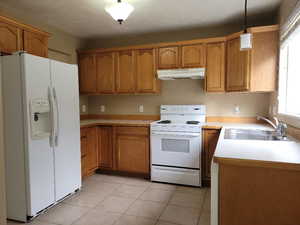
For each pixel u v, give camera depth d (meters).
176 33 3.63
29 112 2.11
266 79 2.72
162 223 2.12
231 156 1.32
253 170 1.29
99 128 3.50
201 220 2.17
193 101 3.58
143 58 3.47
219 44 3.07
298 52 2.22
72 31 3.59
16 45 2.45
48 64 2.33
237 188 1.32
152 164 3.21
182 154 3.04
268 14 2.93
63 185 2.55
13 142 2.16
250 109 3.29
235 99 3.35
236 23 3.26
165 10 2.77
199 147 2.96
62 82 2.53
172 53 3.31
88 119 4.09
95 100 4.16
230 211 1.34
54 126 2.38
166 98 3.73
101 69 3.72
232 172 1.32
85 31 3.60
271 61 2.69
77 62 3.89
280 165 1.21
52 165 2.39
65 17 3.00
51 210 2.37
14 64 2.10
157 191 2.87
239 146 1.60
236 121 3.36
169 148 3.11
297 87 2.23
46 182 2.31
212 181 1.36
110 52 3.65
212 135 2.93
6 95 2.15
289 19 2.02
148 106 3.84
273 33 2.67
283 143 1.70
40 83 2.23
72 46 3.80
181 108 3.56
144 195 2.75
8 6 2.65
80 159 2.86
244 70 2.79
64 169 2.57
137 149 3.32
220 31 3.40
